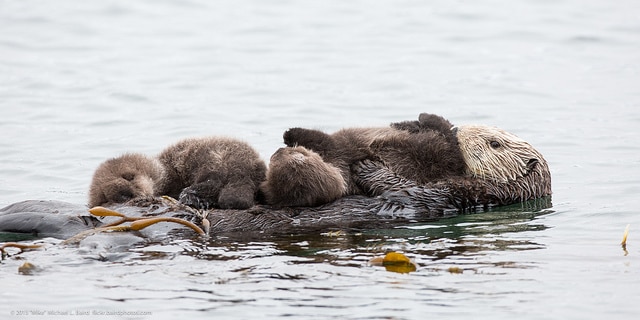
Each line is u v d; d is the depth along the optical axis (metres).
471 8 42.75
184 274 14.05
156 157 17.97
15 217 15.83
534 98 29.31
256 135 25.03
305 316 12.67
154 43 36.88
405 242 16.09
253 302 13.08
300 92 29.88
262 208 16.91
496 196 18.95
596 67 33.09
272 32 38.75
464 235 16.66
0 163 22.38
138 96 29.17
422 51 35.62
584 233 16.83
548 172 19.81
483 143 18.91
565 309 13.00
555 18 40.62
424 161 18.59
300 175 16.86
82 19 40.41
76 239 15.19
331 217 17.30
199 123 26.27
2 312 12.66
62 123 26.12
